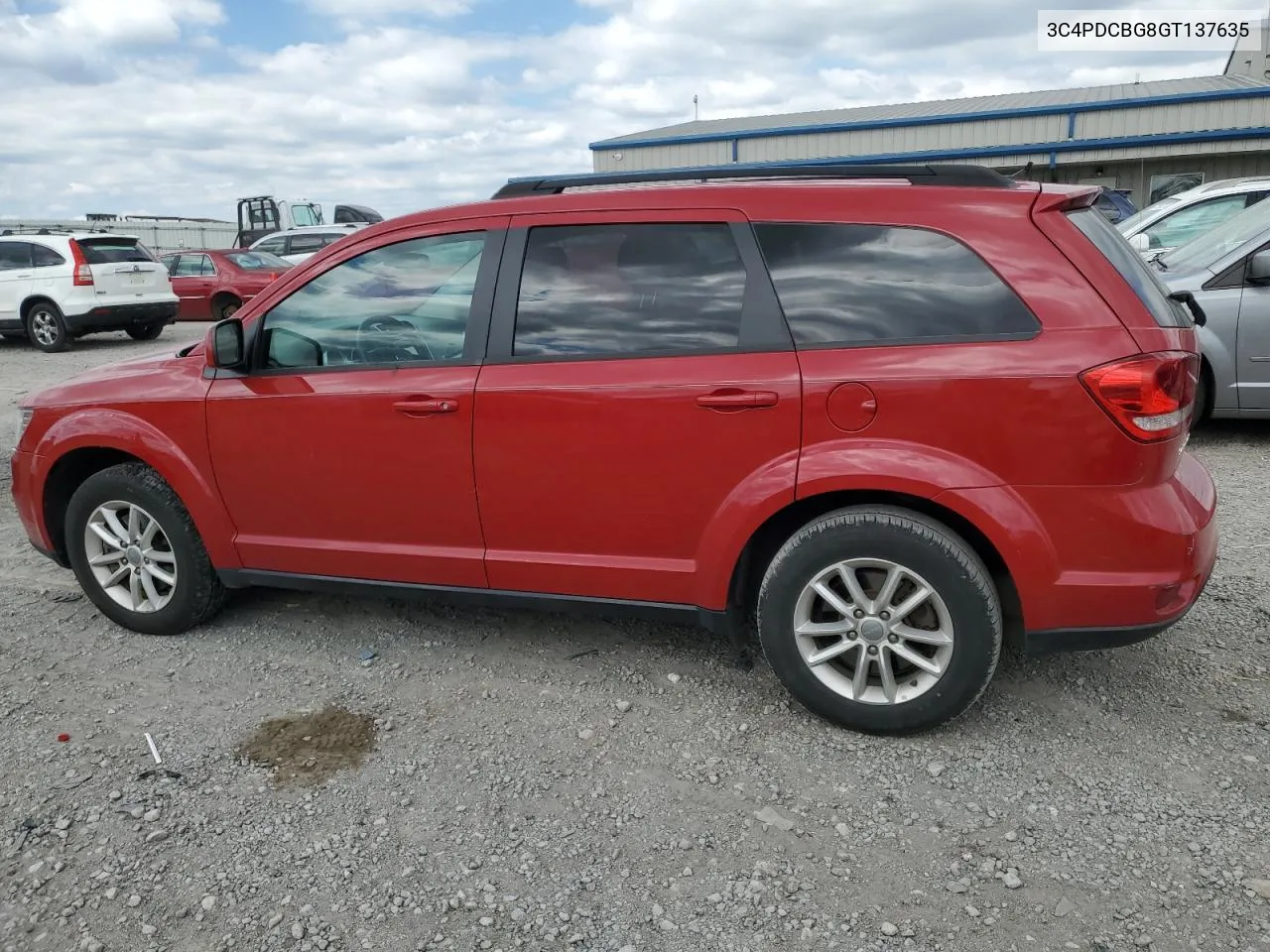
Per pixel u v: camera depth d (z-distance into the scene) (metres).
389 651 3.86
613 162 30.30
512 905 2.41
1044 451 2.76
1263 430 7.01
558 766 3.02
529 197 3.37
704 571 3.15
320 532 3.67
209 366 3.71
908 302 2.91
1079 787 2.82
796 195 3.05
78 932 2.35
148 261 15.19
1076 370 2.71
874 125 26.27
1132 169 24.11
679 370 3.07
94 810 2.83
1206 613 3.95
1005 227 2.85
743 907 2.39
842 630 3.07
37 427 4.07
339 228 21.06
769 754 3.05
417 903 2.43
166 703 3.47
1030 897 2.39
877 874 2.49
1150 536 2.75
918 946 2.25
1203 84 26.69
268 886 2.50
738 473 3.04
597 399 3.15
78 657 3.86
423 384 3.37
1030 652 2.93
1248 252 6.36
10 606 4.41
